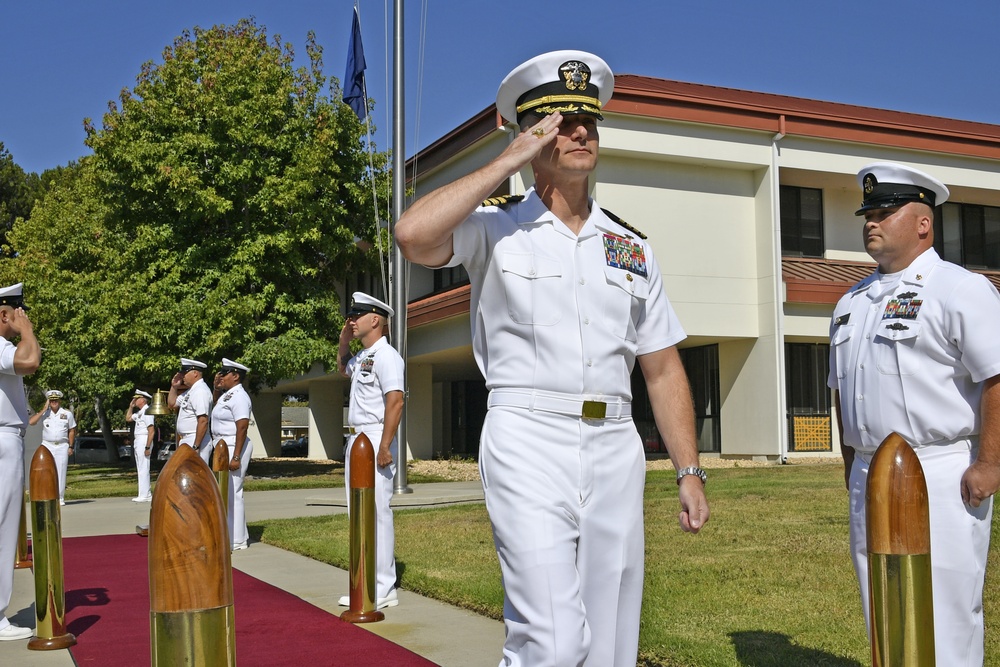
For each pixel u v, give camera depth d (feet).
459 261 10.64
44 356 99.19
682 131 72.18
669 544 29.27
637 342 11.32
